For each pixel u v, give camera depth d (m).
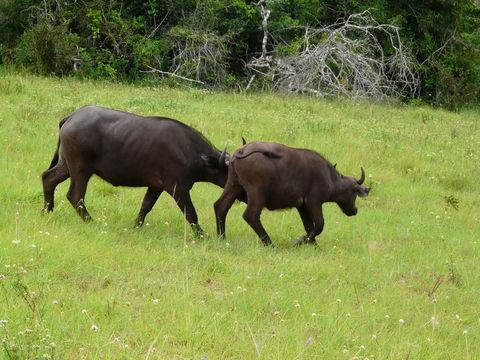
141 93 74.88
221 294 25.17
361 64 94.38
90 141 32.03
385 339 22.92
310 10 109.12
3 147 45.09
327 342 21.89
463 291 29.70
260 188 32.41
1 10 103.19
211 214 38.56
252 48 110.00
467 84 112.19
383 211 43.72
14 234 27.70
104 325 20.83
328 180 34.16
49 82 78.44
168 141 32.34
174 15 104.88
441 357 22.34
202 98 76.62
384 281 29.75
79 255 26.62
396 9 112.19
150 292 24.05
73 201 32.50
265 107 75.25
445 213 44.66
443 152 60.97
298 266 29.92
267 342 21.30
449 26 115.69
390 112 85.31
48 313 20.94
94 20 98.06
